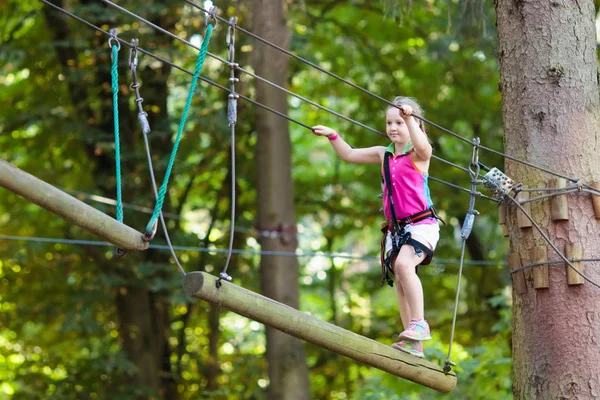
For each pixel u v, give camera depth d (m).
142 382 14.74
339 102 18.75
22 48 14.70
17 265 14.91
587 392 6.42
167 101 15.24
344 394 18.19
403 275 5.75
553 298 6.58
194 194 16.88
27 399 14.80
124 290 14.49
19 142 15.09
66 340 15.67
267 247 12.78
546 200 6.67
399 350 5.77
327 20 15.95
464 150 16.59
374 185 17.02
